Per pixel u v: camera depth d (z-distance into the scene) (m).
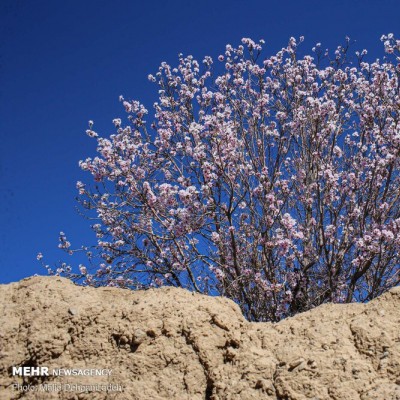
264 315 8.80
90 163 8.76
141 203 9.04
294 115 9.58
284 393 3.57
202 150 8.52
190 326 4.11
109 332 4.16
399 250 7.91
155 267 9.19
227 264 9.26
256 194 8.74
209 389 3.82
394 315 3.95
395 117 9.49
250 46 10.06
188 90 10.45
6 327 4.25
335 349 3.79
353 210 8.98
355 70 10.55
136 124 10.16
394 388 3.41
